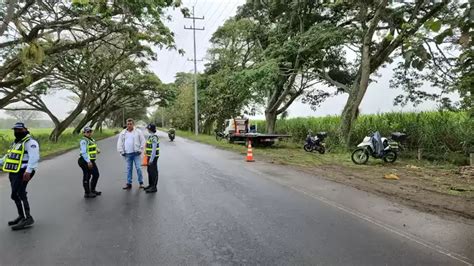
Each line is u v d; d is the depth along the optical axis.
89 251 4.80
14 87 25.58
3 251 4.81
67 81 34.81
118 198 8.05
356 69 27.03
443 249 4.90
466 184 10.11
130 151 9.21
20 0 15.59
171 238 5.32
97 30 19.75
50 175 11.72
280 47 23.89
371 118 20.98
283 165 14.29
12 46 17.62
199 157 17.45
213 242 5.14
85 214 6.67
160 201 7.73
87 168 8.14
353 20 22.62
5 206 7.35
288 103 30.91
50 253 4.73
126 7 15.73
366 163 15.06
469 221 6.29
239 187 9.38
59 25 16.88
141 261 4.46
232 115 44.06
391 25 18.47
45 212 6.82
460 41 4.82
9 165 5.91
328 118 26.44
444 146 15.84
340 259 4.52
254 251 4.79
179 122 66.81
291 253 4.72
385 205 7.41
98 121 63.44
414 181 10.64
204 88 50.53
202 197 8.14
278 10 25.34
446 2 14.06
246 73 23.59
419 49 6.67
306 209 7.04
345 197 8.18
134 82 45.62
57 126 32.03
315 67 25.31
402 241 5.21
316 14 24.58
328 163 15.10
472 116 11.43
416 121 17.94
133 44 22.31
